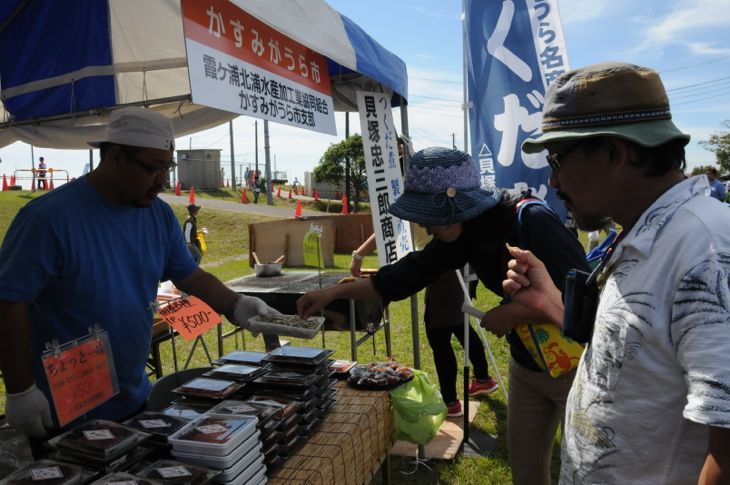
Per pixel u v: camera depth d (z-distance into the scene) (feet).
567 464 3.30
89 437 4.35
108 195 5.58
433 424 7.98
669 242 2.65
